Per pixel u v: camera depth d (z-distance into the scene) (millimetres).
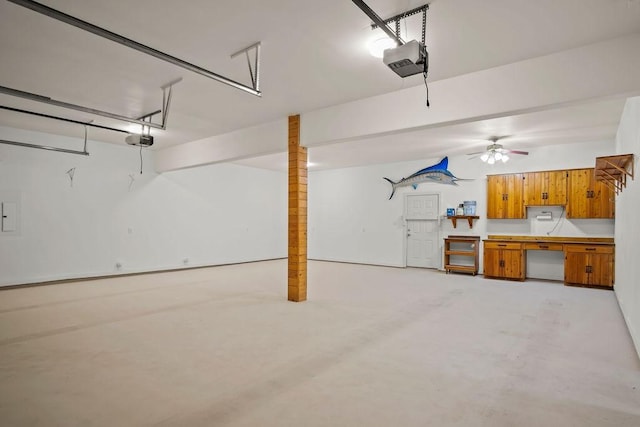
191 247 9133
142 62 3801
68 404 2391
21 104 5141
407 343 3627
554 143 7336
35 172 6715
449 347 3525
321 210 11289
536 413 2332
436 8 2781
